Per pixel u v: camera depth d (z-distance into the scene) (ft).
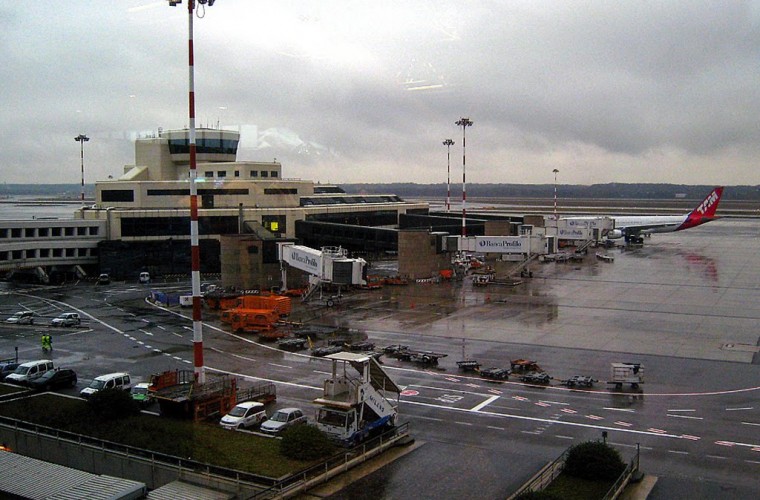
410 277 377.09
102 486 105.70
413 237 376.07
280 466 116.78
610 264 447.01
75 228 396.16
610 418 147.43
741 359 199.62
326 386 133.39
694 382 175.63
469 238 376.48
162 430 136.05
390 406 138.62
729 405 156.25
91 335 241.14
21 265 371.97
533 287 348.38
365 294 328.70
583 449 114.42
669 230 627.46
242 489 108.88
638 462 118.83
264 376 183.21
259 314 243.60
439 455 125.70
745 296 313.94
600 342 222.69
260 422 144.56
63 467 114.11
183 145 444.14
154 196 418.51
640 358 201.36
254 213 429.38
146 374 186.70
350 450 125.39
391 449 128.98
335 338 230.27
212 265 421.59
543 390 169.48
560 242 570.05
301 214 451.53
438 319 264.31
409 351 207.72
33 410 149.79
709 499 106.32
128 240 406.62
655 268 422.82
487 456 125.08
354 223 517.96
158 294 315.37
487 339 227.81
